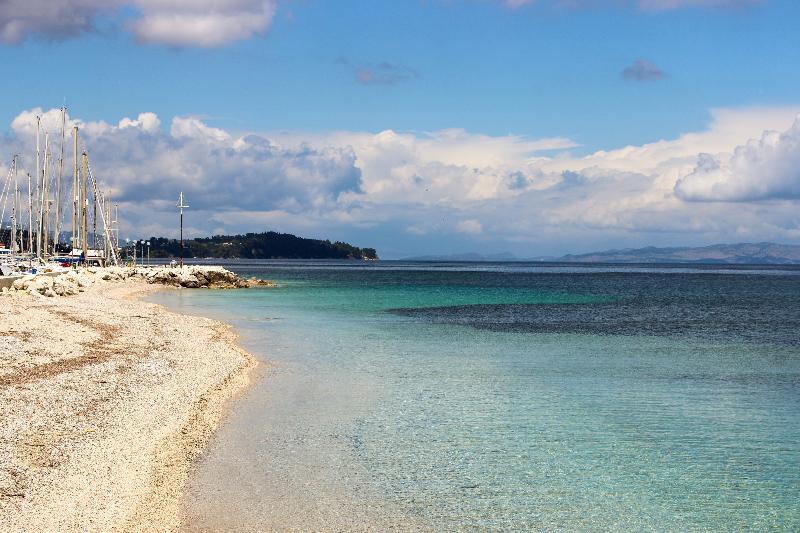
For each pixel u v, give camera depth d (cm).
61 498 1490
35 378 2497
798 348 4372
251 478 1780
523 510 1642
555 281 15238
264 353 3828
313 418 2389
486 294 9838
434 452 2042
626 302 8575
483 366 3516
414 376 3206
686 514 1647
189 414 2305
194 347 3741
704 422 2450
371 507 1627
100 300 6294
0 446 1742
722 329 5506
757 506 1702
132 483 1639
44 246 10862
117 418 2131
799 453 2103
